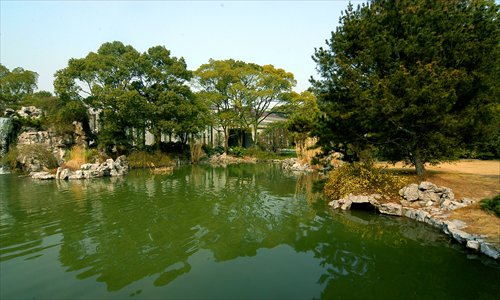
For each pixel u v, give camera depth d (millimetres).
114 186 17219
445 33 10133
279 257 6695
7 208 11445
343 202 11461
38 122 28031
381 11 11781
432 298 5000
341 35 12461
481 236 7273
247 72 44094
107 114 28422
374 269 6094
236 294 5035
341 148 14570
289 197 13758
